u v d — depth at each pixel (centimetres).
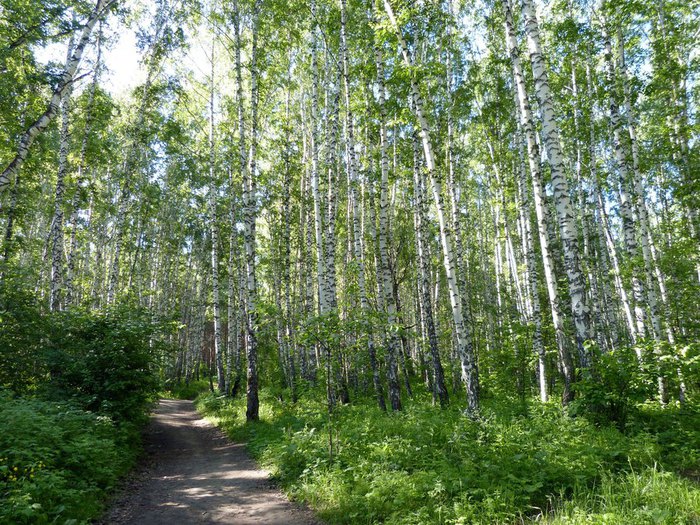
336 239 2573
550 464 568
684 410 844
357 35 1571
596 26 1409
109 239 2806
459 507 477
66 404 869
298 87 2011
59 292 1462
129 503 655
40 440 633
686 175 1380
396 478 581
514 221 2586
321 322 781
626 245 1223
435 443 730
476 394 950
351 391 1877
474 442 688
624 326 2795
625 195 1210
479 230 2902
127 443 962
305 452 764
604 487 479
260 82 1714
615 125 1215
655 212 2469
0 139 1495
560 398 1234
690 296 1445
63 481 571
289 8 1591
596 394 730
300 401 1534
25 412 652
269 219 2475
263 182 2181
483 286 2552
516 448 640
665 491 465
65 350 1026
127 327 1063
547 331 1562
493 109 1775
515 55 1077
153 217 3020
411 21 1284
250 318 1349
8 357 928
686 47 1541
